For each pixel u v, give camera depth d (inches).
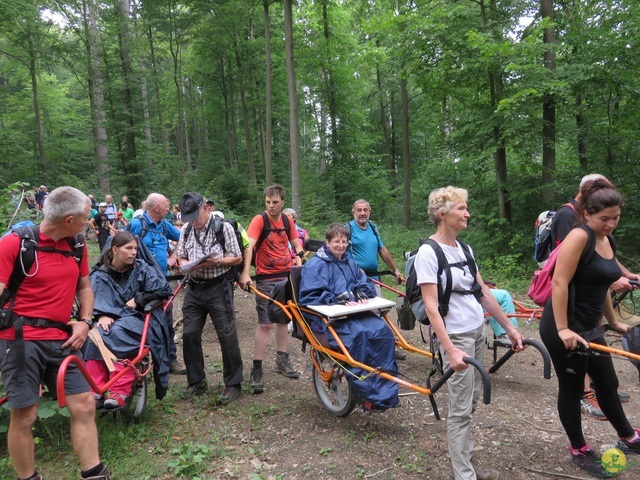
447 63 419.2
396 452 131.6
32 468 111.3
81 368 105.3
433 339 152.0
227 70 1014.4
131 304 152.9
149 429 147.3
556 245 154.8
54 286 109.7
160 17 962.1
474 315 110.7
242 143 1182.3
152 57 1045.8
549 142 401.7
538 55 377.4
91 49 901.8
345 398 156.9
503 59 382.0
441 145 485.1
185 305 172.4
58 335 111.2
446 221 111.0
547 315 119.3
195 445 136.9
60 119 1269.7
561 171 450.3
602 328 115.9
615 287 133.4
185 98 1289.4
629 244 408.2
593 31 400.8
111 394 135.7
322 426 147.8
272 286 183.2
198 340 171.5
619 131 414.0
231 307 168.1
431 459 127.7
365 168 898.7
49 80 1222.3
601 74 386.0
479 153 443.8
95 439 113.0
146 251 166.9
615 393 123.3
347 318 142.5
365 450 132.9
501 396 171.3
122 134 850.8
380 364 135.0
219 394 173.9
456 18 413.7
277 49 832.3
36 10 800.3
